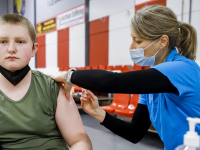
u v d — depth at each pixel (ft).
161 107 2.63
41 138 2.69
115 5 15.92
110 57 16.66
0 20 2.53
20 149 2.56
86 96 3.06
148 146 8.31
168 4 12.41
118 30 15.83
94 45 18.16
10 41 2.50
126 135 3.24
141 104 3.29
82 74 2.53
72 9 20.22
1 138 2.56
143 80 2.24
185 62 2.48
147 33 2.56
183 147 1.54
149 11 2.59
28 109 2.63
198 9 11.02
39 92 2.76
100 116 3.21
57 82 2.94
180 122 2.50
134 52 2.78
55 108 2.84
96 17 17.72
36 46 2.79
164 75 2.25
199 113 2.42
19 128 2.55
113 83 2.29
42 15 25.11
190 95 2.38
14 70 2.63
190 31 2.78
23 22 2.58
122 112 9.91
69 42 21.09
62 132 2.84
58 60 22.97
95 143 8.68
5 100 2.60
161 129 2.68
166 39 2.58
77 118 2.89
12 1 32.09
